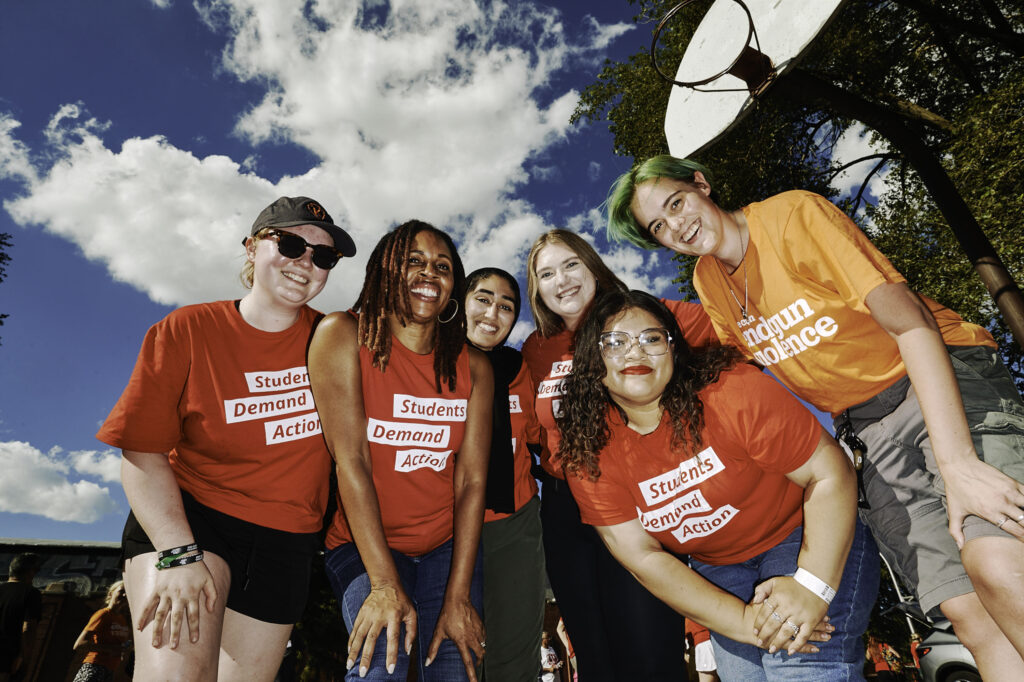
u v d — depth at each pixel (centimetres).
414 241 220
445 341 227
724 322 254
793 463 188
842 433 218
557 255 285
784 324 218
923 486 193
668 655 225
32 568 529
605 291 289
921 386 174
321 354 208
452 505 233
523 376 300
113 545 876
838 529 183
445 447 223
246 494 202
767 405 186
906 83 916
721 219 229
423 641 215
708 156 906
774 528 208
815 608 179
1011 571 153
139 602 172
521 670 274
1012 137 638
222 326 203
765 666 194
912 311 179
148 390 185
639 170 244
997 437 177
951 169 688
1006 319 456
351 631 195
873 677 809
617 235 263
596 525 219
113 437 181
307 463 212
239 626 197
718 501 200
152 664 166
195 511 194
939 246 805
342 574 211
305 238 206
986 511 157
